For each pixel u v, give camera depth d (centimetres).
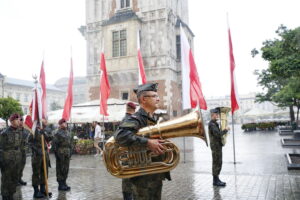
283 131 2848
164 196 676
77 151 1628
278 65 1170
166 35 3181
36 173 711
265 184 771
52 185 840
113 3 3456
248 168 1031
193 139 2655
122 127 290
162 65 3169
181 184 799
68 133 799
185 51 1169
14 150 659
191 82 1127
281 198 634
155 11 3231
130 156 298
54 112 2108
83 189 779
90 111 2031
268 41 1666
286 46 1236
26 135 714
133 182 318
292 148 1670
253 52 1648
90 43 3503
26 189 805
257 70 3025
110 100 2242
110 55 3247
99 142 1656
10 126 669
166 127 298
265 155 1388
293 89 1884
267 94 3033
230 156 1381
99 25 3478
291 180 813
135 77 3186
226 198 647
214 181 774
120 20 3192
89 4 3569
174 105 3312
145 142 278
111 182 868
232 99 1177
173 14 3469
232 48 1195
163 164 300
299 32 1187
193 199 646
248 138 2508
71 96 1435
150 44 3234
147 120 316
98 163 1280
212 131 762
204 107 1112
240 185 768
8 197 654
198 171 1007
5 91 6412
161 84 3158
